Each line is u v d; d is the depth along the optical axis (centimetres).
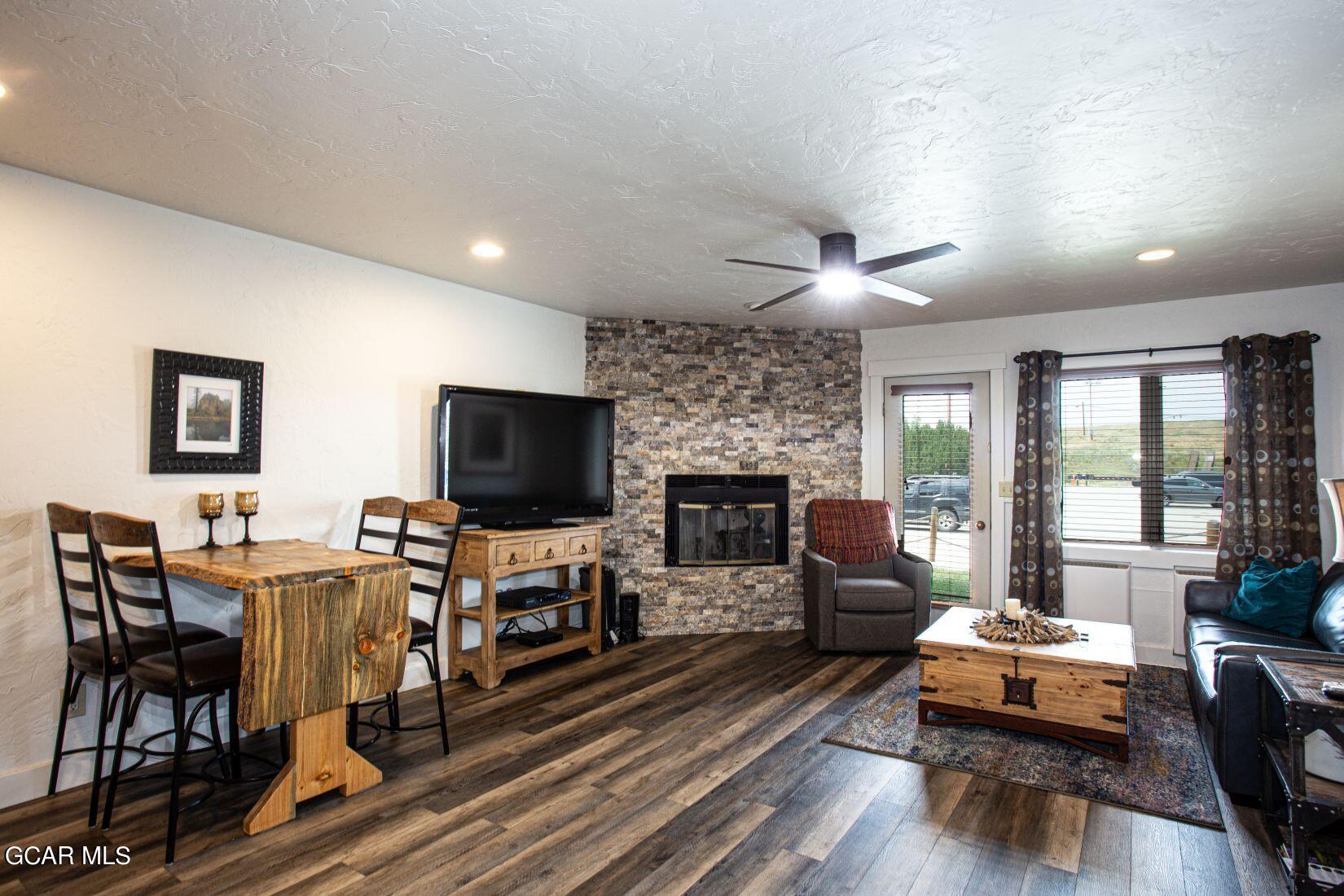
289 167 246
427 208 286
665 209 285
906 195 268
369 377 367
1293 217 291
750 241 325
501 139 223
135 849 219
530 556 402
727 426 520
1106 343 464
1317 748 217
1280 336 412
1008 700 307
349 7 155
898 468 541
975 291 419
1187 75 182
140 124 214
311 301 340
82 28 164
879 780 270
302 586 235
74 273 263
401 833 230
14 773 247
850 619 446
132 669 229
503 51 173
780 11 156
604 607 466
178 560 258
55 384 259
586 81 187
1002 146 225
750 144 225
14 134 222
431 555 397
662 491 505
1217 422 439
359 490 362
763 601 516
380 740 306
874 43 169
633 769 279
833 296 433
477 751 295
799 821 239
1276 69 179
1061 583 464
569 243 330
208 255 301
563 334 484
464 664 389
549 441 439
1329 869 203
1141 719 339
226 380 306
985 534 508
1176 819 242
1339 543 349
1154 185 257
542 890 200
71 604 262
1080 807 250
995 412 501
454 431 391
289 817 238
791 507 528
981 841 228
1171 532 450
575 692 373
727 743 305
